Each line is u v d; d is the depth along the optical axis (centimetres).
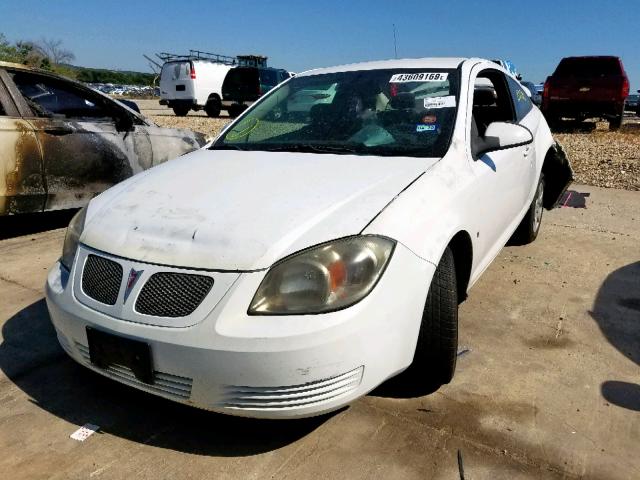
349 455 219
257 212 222
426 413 244
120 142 536
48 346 305
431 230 234
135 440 229
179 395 208
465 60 359
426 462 214
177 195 246
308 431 233
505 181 337
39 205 487
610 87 1344
